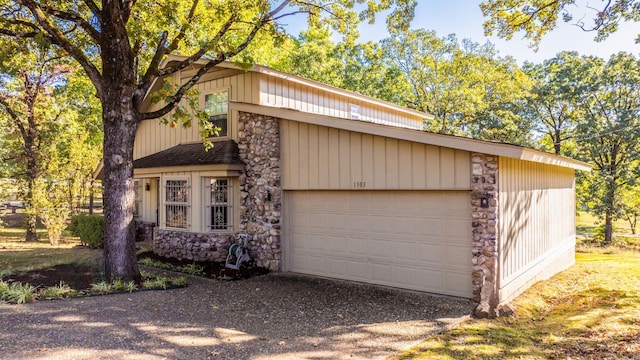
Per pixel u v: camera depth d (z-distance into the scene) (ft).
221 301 23.76
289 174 31.73
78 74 55.11
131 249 27.71
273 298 24.62
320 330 19.19
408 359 16.12
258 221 33.09
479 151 22.43
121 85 26.81
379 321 20.61
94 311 20.76
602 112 69.21
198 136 41.11
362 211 28.43
